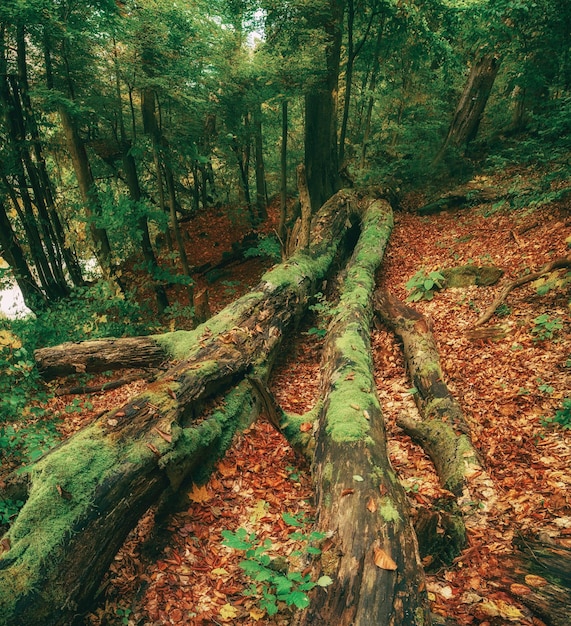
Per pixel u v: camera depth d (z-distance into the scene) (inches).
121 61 286.0
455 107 561.0
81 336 267.9
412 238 408.5
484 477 132.3
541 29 374.0
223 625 101.5
